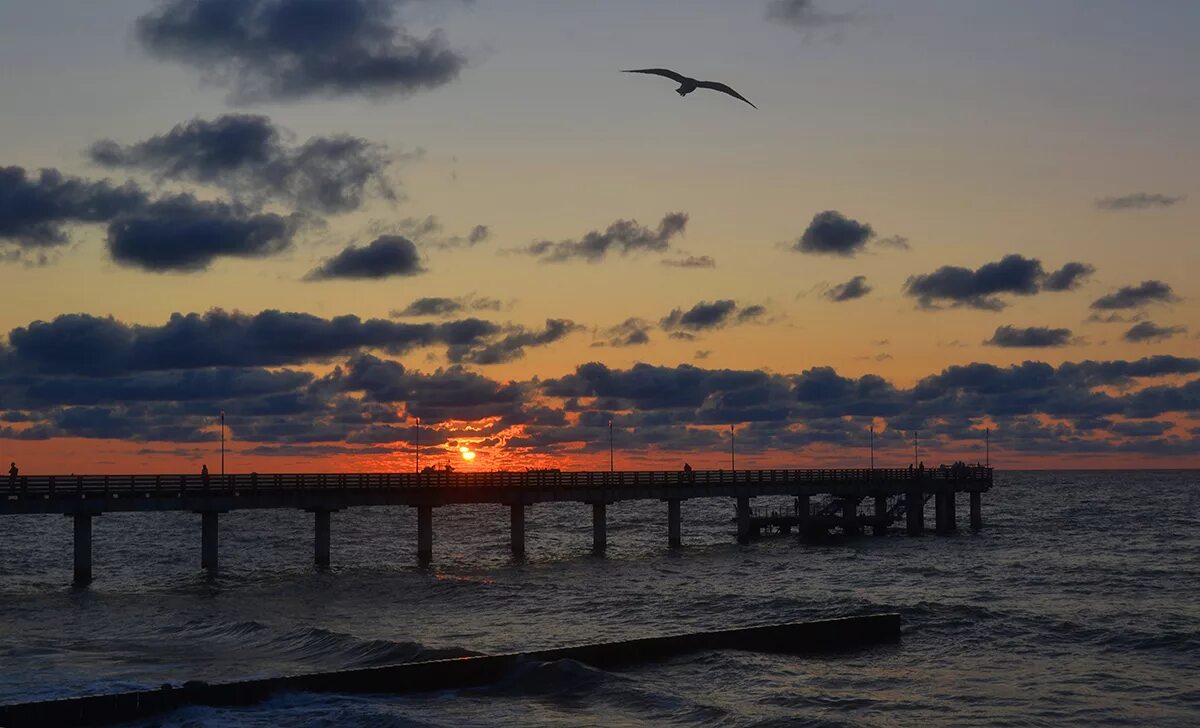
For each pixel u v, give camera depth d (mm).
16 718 27156
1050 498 185875
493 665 33281
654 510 180750
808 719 29547
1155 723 29906
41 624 45000
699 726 29047
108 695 28391
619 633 42562
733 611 47906
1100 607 49062
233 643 40000
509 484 72375
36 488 58062
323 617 46344
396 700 31141
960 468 98312
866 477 91562
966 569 66188
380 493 67375
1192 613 46969
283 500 64250
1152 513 133625
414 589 55500
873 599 52250
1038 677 35219
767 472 85625
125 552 89688
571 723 29000
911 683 34281
